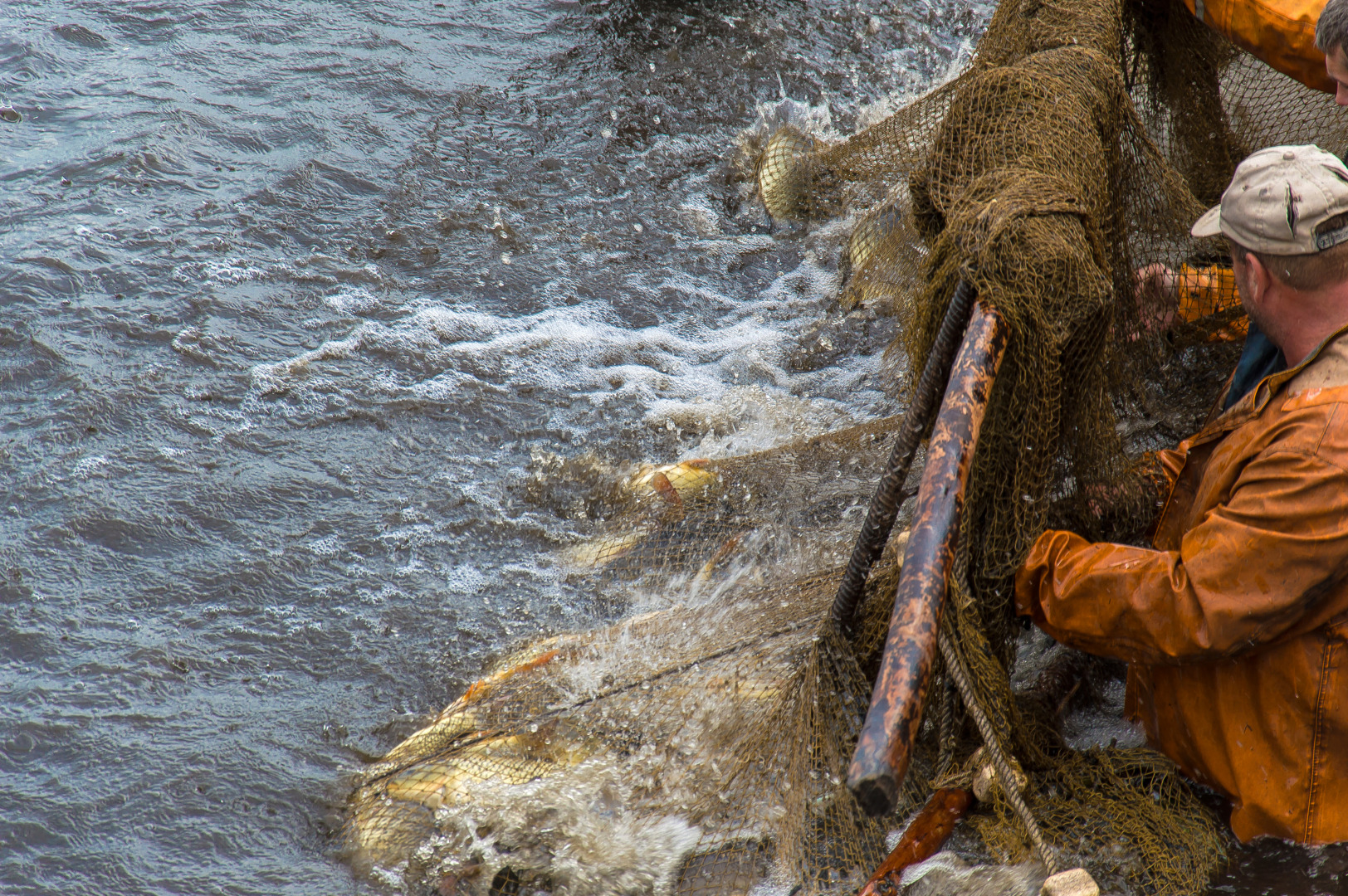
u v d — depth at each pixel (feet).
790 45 61.16
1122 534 26.43
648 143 54.03
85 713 28.63
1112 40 30.58
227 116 53.67
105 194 48.32
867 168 37.45
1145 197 30.22
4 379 39.37
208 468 36.65
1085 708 28.09
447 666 30.66
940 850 23.79
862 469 35.53
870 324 44.55
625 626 29.94
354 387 40.45
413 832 25.13
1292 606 20.57
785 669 26.61
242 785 26.99
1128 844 23.36
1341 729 21.45
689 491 34.81
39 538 33.73
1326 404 20.39
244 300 43.73
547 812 25.08
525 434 39.04
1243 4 30.48
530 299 45.34
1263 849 23.38
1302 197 20.75
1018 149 24.62
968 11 64.75
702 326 44.70
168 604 32.09
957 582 22.24
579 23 62.49
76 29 59.06
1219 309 32.01
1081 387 23.58
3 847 25.25
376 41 59.88
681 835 24.57
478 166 52.06
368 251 46.96
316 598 32.60
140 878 24.75
